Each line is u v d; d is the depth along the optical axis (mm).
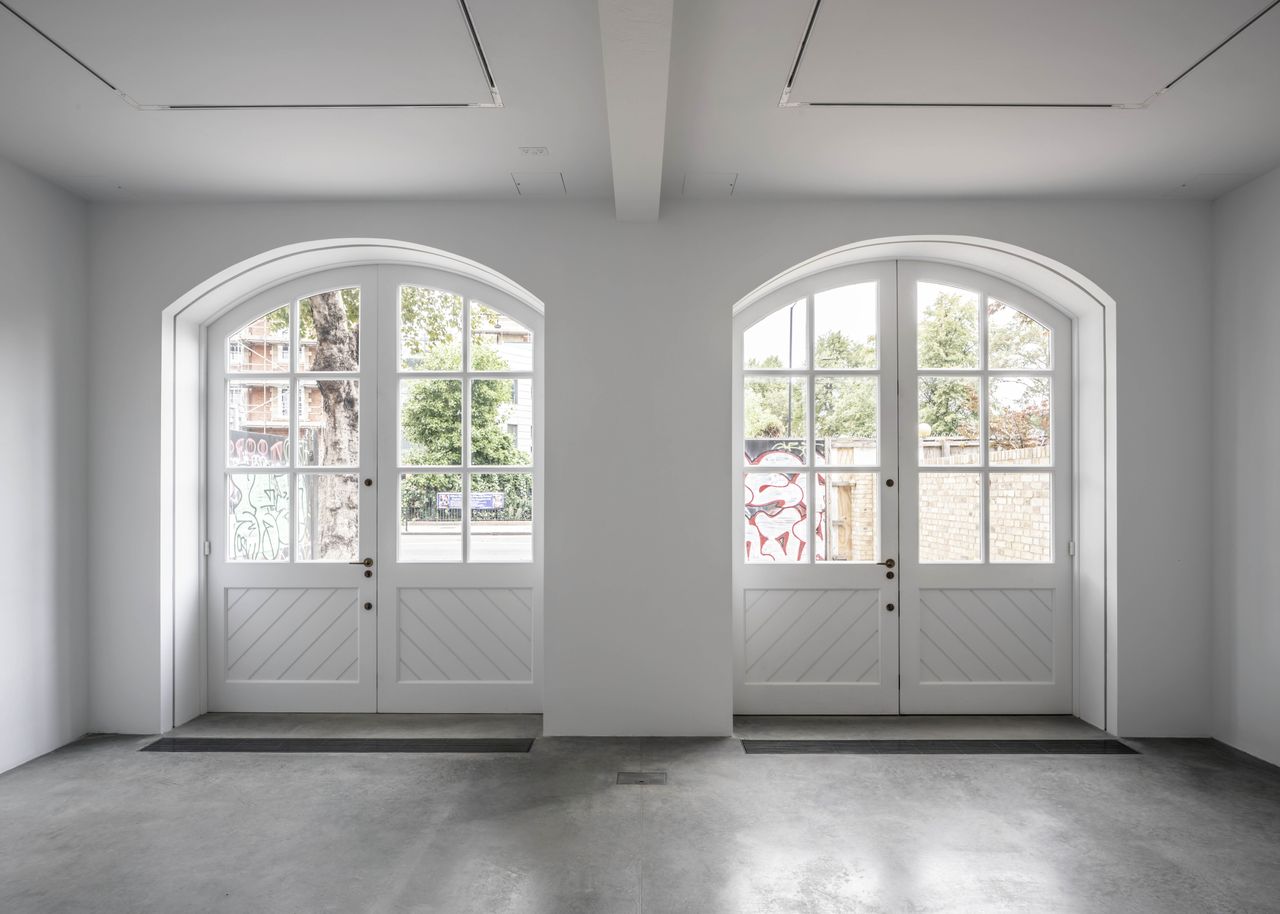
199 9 2492
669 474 4258
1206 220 4289
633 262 4293
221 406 4719
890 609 4668
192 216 4328
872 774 3701
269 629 4676
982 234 4262
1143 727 4254
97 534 4297
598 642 4238
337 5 2469
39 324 3963
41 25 2588
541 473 4699
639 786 3541
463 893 2637
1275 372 3857
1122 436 4273
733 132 3418
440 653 4668
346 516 4699
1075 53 2773
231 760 3875
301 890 2662
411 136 3475
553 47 2729
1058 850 2957
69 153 3654
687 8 2469
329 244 4387
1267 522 3898
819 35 2645
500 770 3734
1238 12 2521
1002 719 4570
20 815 3254
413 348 4715
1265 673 3902
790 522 4719
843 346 4719
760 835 3064
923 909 2555
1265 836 3080
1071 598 4668
